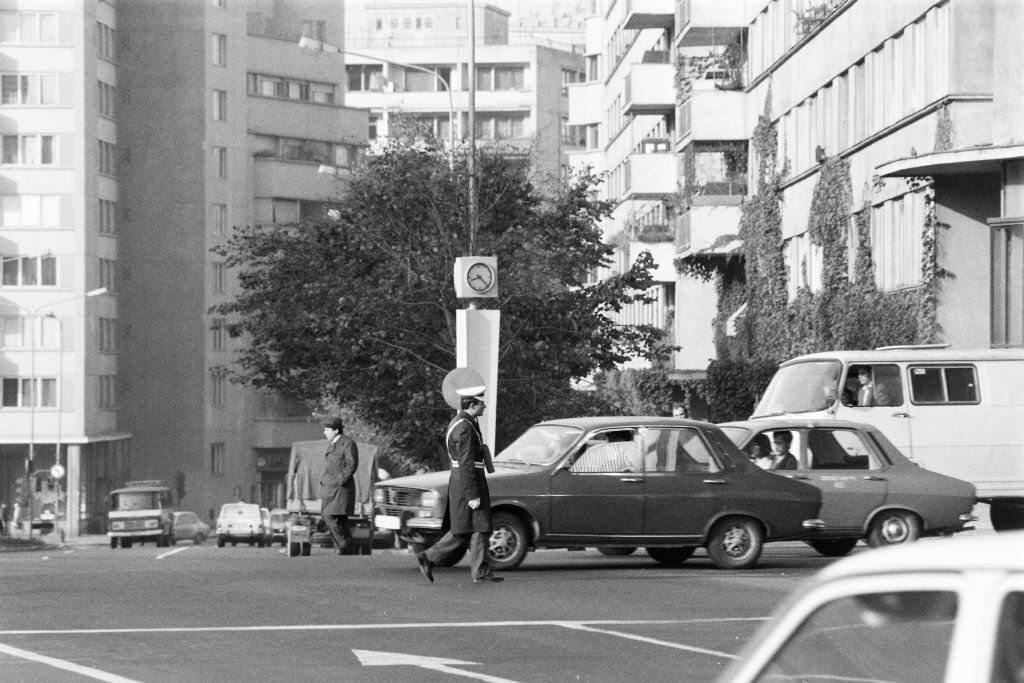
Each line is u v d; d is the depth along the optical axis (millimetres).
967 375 36406
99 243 133625
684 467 28156
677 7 82188
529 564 30578
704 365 87938
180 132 138625
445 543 25812
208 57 139375
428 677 15688
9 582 25750
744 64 77875
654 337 63312
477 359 39281
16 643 18109
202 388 138125
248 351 64562
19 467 130250
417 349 59375
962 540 4469
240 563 31578
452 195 59094
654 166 96062
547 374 59719
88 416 130750
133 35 139375
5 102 131000
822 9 63500
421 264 57719
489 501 25703
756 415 37406
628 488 27797
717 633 19297
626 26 99062
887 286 55469
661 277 94188
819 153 61594
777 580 25969
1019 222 44062
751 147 75500
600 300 61156
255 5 150375
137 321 138750
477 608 21875
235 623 20062
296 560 32938
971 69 47969
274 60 147375
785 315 69000
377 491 28375
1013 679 4117
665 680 15594
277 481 143625
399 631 19344
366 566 29812
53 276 130750
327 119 149625
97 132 133500
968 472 36250
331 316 59312
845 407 36125
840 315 59625
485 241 58719
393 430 60875
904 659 4332
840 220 60312
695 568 29172
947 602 4262
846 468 29766
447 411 59094
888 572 4410
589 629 19594
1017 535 4402
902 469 29969
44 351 130125
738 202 77375
